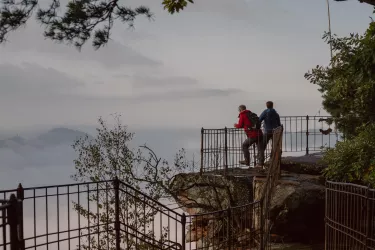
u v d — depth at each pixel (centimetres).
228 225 888
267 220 1038
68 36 934
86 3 943
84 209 1103
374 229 679
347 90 1235
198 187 1411
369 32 936
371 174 973
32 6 912
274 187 1181
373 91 1165
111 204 1168
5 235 482
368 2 819
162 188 1299
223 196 1402
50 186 677
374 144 1088
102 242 1035
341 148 1159
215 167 1428
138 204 1198
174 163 1344
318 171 1405
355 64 955
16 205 492
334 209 814
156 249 1036
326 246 832
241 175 1364
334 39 1263
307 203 1224
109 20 971
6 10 895
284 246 1198
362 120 1312
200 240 1280
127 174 1262
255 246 1051
